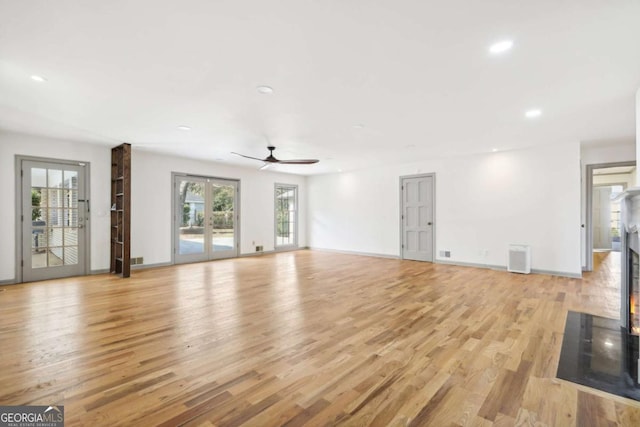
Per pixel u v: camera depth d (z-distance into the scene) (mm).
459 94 3137
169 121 4047
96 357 2371
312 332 2871
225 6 1821
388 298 3998
